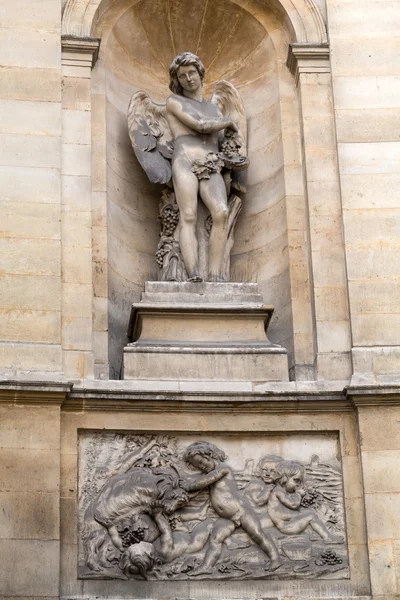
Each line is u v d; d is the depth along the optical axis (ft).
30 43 77.87
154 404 71.56
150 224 80.59
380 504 70.49
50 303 72.79
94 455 70.85
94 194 77.51
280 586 69.46
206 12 83.76
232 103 81.82
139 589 68.54
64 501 69.46
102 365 74.28
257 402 72.08
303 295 76.95
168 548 69.21
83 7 79.92
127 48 83.30
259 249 79.82
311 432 72.38
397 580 69.21
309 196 77.41
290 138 80.28
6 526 68.13
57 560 67.87
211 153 78.95
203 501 70.79
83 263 74.64
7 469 69.05
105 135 79.05
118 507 69.51
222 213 77.51
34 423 69.97
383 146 77.77
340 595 69.41
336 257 76.23
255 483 71.31
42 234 74.02
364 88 78.95
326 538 70.54
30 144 75.72
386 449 71.36
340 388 73.10
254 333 75.36
